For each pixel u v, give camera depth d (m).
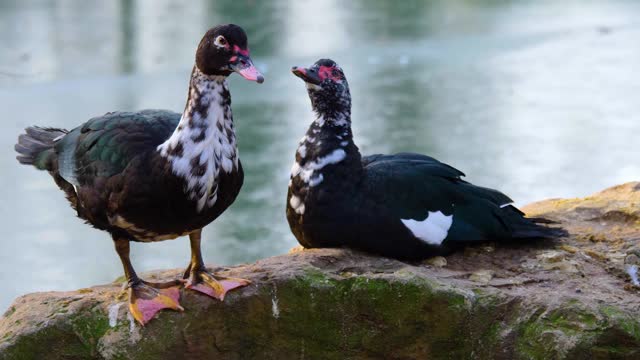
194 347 8.58
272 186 19.16
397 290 8.80
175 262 16.03
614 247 10.35
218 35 7.84
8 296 14.43
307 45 31.38
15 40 29.50
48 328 8.45
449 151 21.20
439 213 9.80
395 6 39.22
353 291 8.84
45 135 9.33
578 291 9.21
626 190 12.18
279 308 8.78
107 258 16.14
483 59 30.48
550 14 38.38
